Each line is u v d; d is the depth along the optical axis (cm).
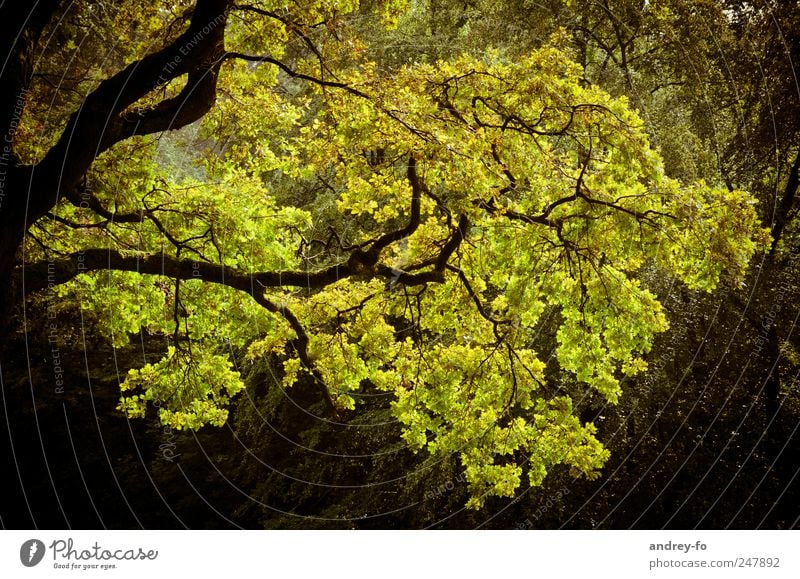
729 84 1439
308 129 1009
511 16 1506
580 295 966
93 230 1061
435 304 1060
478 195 759
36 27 675
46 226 1066
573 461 920
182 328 1131
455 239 918
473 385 977
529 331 1287
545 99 831
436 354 988
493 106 862
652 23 1387
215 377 1077
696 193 830
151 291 1134
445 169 788
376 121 772
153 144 1084
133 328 1177
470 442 951
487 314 1095
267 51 939
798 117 1319
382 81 784
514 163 843
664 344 1377
